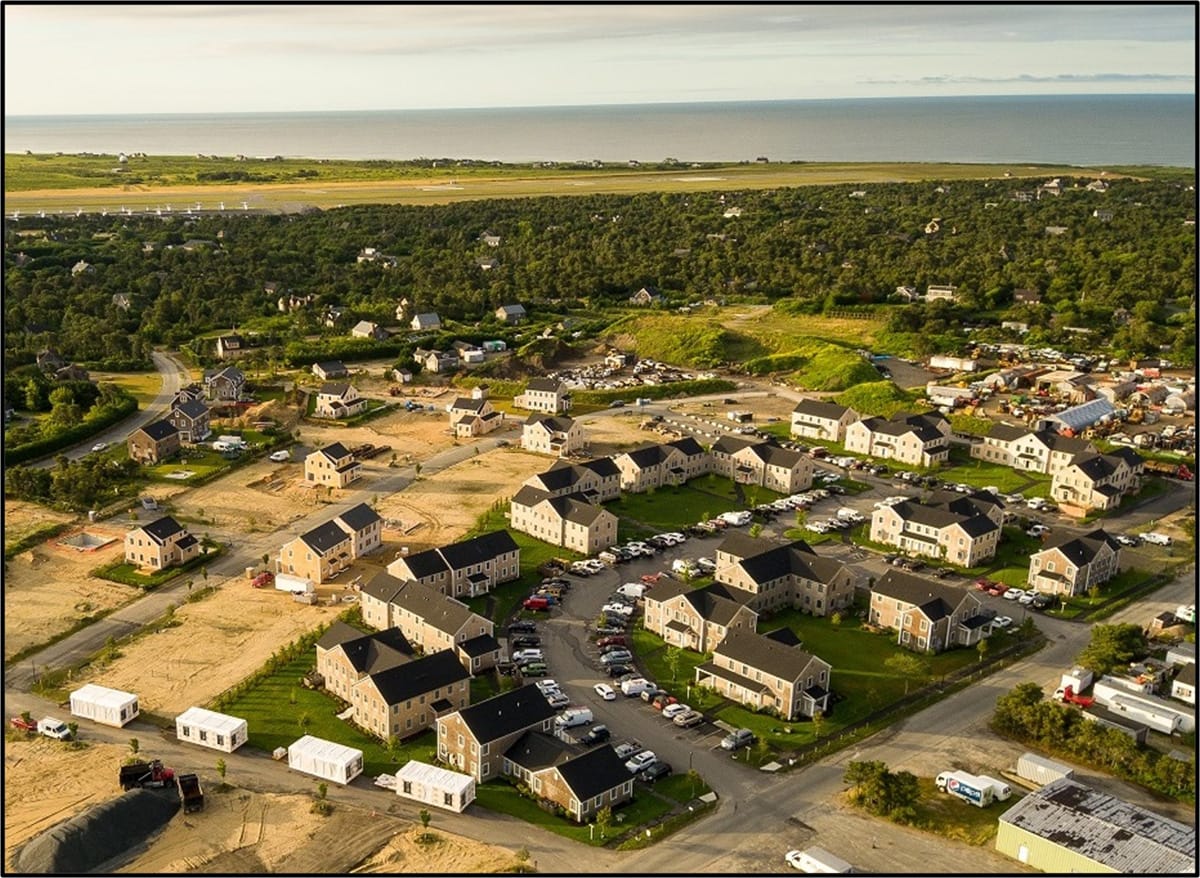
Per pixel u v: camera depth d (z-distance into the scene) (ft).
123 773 319.06
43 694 379.96
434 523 557.74
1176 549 531.91
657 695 382.22
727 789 327.06
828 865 283.59
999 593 476.95
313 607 455.22
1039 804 304.30
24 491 580.71
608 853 293.43
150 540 491.31
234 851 290.15
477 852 291.79
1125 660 401.90
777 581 459.73
